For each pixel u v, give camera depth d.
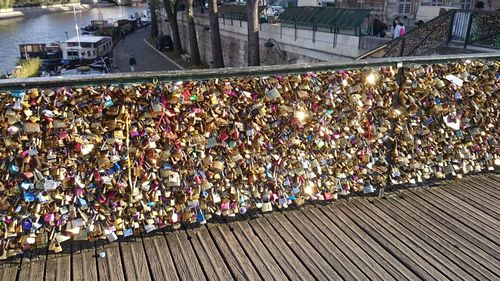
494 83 5.37
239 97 3.98
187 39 41.44
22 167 3.36
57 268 3.55
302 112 4.26
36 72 33.41
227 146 4.09
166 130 3.77
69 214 3.63
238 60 28.64
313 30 18.06
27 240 3.54
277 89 4.08
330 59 17.33
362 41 15.38
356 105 4.56
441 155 5.33
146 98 3.60
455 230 4.43
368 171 4.98
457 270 3.79
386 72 4.61
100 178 3.64
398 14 23.23
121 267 3.62
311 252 3.95
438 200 5.05
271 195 4.46
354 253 3.97
